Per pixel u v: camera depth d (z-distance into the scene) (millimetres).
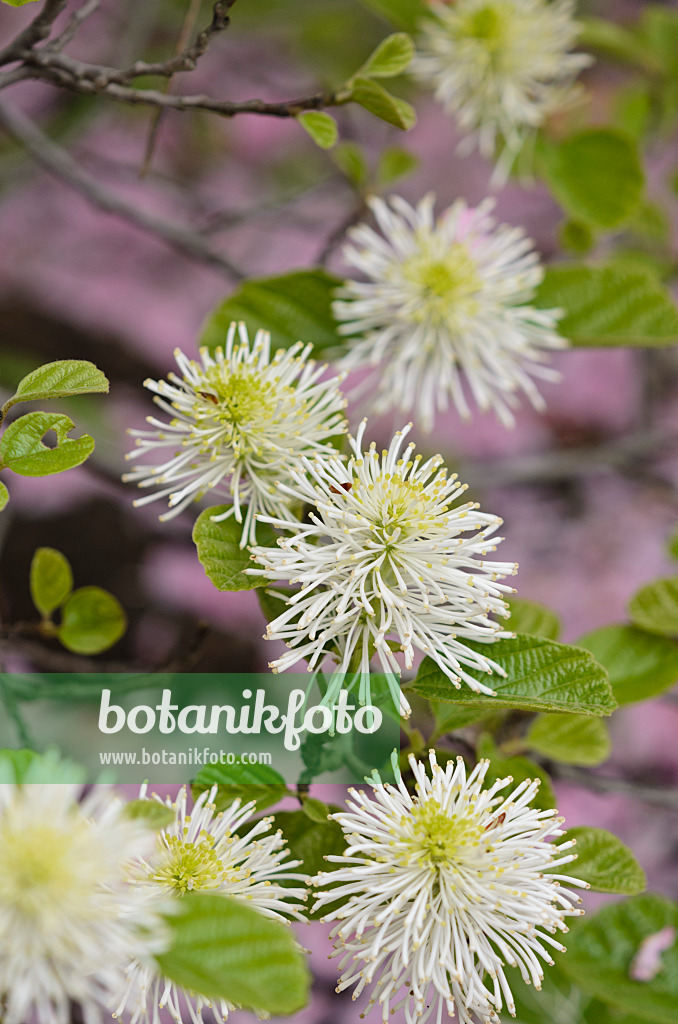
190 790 434
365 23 952
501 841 408
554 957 464
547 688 420
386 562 419
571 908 406
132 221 648
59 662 500
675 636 485
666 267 718
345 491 417
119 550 970
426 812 409
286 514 428
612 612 1084
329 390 437
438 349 498
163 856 410
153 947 385
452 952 406
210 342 495
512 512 1141
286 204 780
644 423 977
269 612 429
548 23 568
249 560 426
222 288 1091
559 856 434
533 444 1132
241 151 1087
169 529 978
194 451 432
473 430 1121
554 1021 485
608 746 468
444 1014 429
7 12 949
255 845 415
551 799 441
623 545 1128
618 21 1030
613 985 459
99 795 395
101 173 1030
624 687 479
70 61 457
